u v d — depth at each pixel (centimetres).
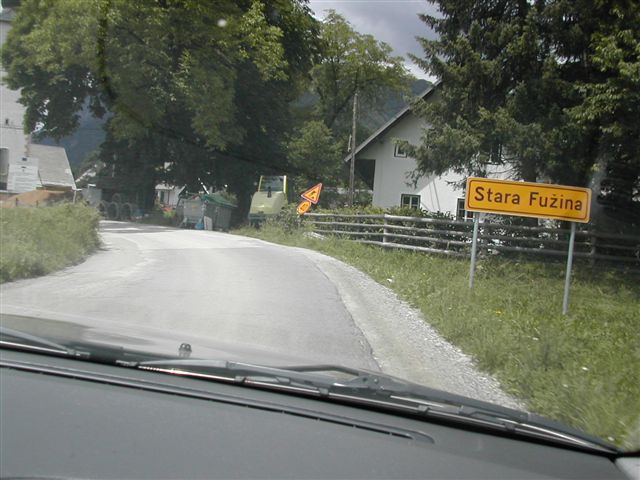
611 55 1204
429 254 1650
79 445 291
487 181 1077
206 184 3184
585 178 1448
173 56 2536
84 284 1007
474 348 729
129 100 2494
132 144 2822
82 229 1452
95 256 1375
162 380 381
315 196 2253
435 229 1695
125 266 1234
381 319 891
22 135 3102
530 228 1541
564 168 1431
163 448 295
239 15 2592
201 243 1755
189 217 2698
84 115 3044
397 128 2836
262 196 2659
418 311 978
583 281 1351
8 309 758
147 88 2503
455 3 1517
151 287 1002
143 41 2386
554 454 340
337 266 1395
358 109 4209
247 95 2967
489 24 1475
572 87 1366
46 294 909
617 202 1512
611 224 1530
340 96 4128
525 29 1388
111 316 780
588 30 1386
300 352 668
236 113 2948
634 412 508
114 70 2405
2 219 1338
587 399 534
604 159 1402
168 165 3145
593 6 1341
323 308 923
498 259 1495
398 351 724
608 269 1455
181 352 427
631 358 728
